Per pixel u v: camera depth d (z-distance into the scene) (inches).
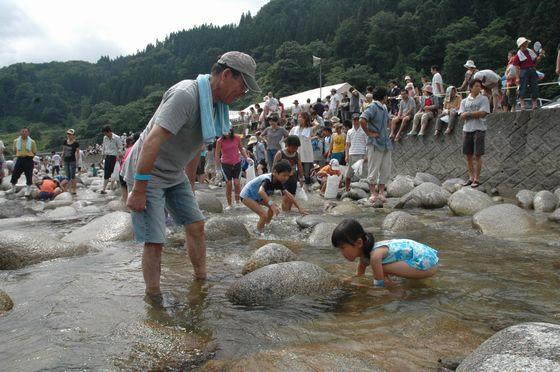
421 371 90.5
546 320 116.1
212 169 707.4
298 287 139.1
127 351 102.0
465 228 238.5
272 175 251.3
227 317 122.9
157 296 139.6
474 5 2933.1
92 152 2078.0
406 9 3415.4
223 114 140.1
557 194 316.8
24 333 113.0
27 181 527.8
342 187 476.4
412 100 515.8
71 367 94.9
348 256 153.2
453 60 2436.0
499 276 153.3
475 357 78.9
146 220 136.6
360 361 94.5
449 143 459.2
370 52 3102.9
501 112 390.9
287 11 5132.9
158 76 5004.9
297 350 100.1
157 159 135.9
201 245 158.6
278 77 3253.0
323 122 697.6
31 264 182.7
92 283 154.5
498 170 394.9
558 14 1818.4
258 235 243.6
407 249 149.6
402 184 408.2
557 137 353.1
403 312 124.1
